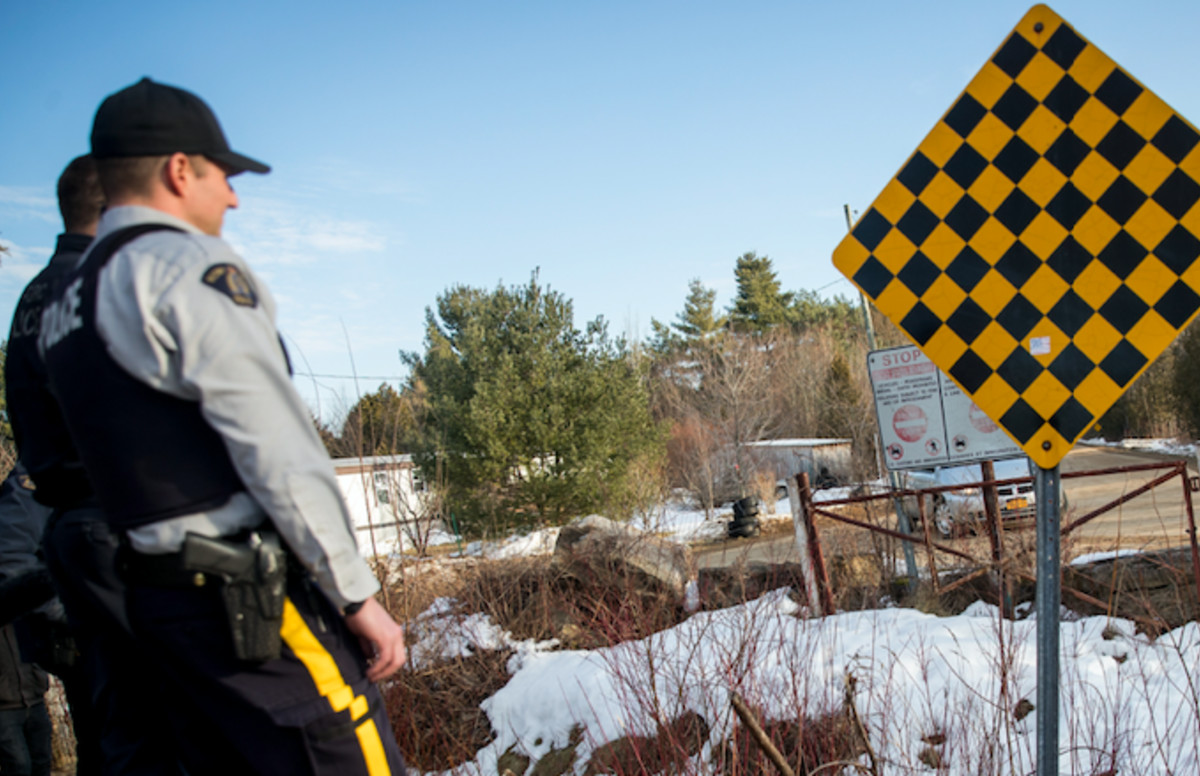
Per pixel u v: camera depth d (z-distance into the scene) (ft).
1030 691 11.41
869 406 93.86
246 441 4.56
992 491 19.15
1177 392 98.12
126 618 4.98
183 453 4.73
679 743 10.75
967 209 7.16
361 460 17.40
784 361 127.03
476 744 13.74
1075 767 9.65
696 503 74.79
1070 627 14.60
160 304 4.58
